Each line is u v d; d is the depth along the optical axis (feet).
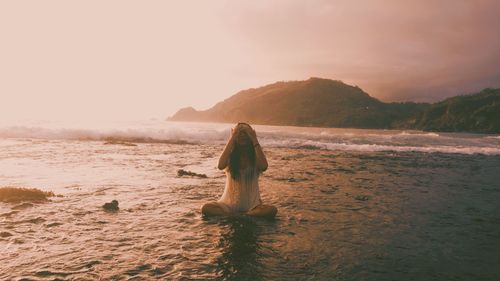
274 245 16.52
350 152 69.62
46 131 82.07
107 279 12.41
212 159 53.93
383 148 77.00
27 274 12.64
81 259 14.17
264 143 82.89
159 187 30.45
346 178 37.76
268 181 35.12
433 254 15.83
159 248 15.70
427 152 72.95
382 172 42.96
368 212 23.30
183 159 53.01
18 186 29.04
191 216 21.27
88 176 35.06
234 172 21.83
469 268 14.33
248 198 21.98
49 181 31.81
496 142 105.29
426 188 32.81
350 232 18.83
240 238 17.37
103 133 84.12
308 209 23.79
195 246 16.10
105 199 25.30
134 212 21.94
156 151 63.67
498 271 14.06
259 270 13.58
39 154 52.01
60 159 47.50
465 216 22.70
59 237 16.81
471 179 38.86
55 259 14.11
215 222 20.06
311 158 57.93
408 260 15.06
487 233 19.10
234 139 21.80
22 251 14.87
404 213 23.22
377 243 17.16
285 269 13.78
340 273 13.57
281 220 20.86
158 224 19.45
